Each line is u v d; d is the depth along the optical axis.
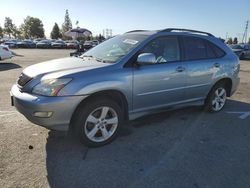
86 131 4.10
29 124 5.05
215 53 5.86
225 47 6.15
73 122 4.09
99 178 3.41
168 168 3.69
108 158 3.91
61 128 3.89
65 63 4.48
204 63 5.50
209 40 5.82
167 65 4.89
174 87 5.05
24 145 4.20
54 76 3.85
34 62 17.98
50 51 37.34
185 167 3.72
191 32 5.60
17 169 3.53
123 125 5.19
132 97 4.48
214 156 4.07
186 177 3.48
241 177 3.52
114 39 5.32
